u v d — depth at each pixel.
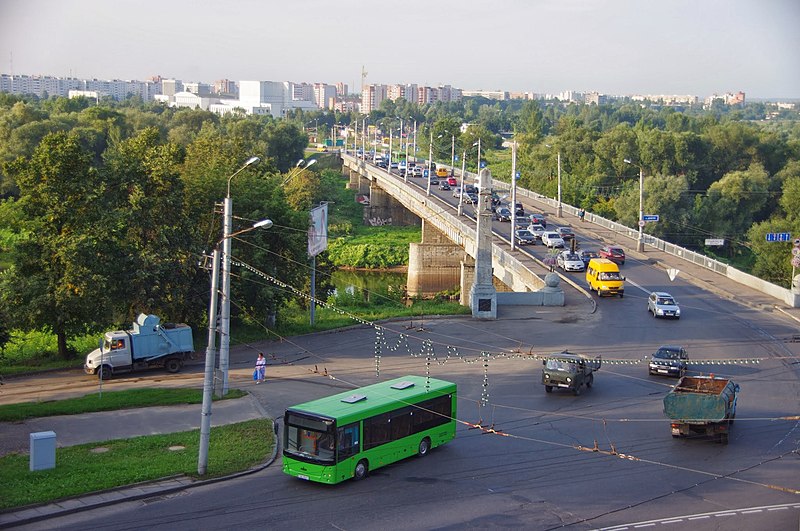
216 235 67.69
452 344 61.94
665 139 165.62
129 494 32.22
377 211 177.75
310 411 34.31
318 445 33.62
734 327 66.56
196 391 48.53
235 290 65.88
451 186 149.62
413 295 114.06
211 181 68.38
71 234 58.31
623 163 167.62
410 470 35.97
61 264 57.28
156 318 54.47
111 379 52.97
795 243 75.75
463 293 100.38
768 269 114.44
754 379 52.12
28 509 30.36
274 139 198.12
